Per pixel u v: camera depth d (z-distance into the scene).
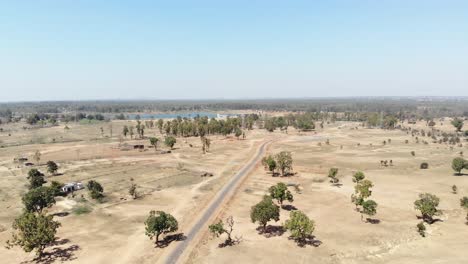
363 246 77.56
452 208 102.44
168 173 155.75
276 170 159.25
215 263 70.62
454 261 70.06
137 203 111.75
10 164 176.00
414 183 131.75
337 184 132.62
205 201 111.81
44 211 99.81
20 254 75.62
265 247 77.56
